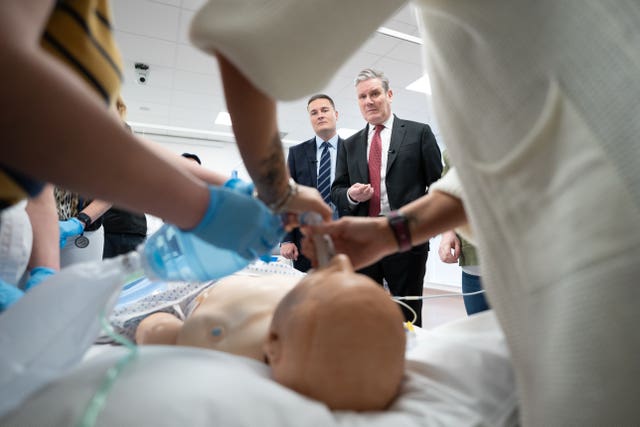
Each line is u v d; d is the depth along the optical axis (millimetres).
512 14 444
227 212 468
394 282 1813
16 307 427
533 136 434
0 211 342
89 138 298
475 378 550
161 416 353
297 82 491
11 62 249
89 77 391
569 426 389
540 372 431
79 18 382
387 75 3939
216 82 4199
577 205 397
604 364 373
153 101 4793
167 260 544
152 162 363
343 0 492
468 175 517
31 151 280
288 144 6727
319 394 460
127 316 915
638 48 378
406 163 1940
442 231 741
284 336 486
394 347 482
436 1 501
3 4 254
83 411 353
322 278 520
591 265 382
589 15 405
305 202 641
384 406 493
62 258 1543
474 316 758
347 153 2176
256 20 469
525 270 458
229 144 6875
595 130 391
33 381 398
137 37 3252
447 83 533
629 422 370
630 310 365
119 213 2098
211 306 703
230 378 413
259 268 1160
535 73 435
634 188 365
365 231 720
